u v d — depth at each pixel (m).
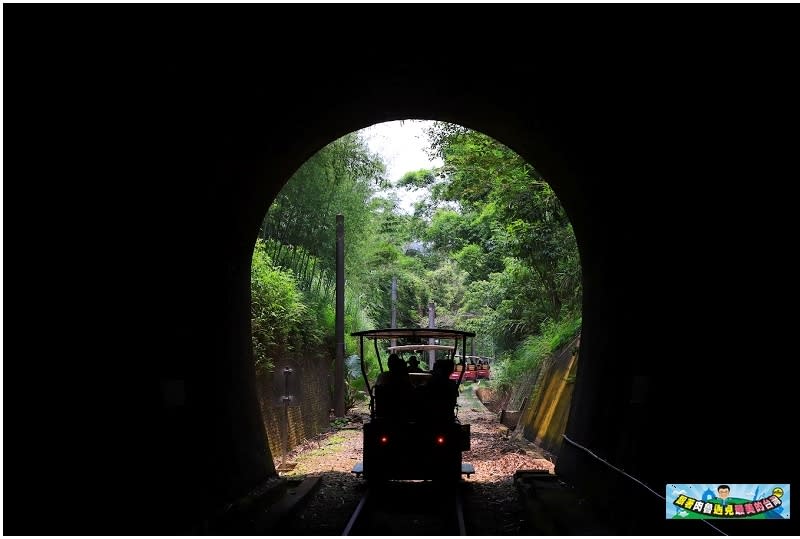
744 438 5.23
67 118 5.04
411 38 7.23
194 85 6.45
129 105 5.78
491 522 8.10
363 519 8.15
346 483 10.70
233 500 8.33
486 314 27.12
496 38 7.19
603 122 7.78
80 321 5.20
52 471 4.73
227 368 9.03
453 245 36.50
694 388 6.25
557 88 7.82
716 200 5.88
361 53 7.52
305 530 7.50
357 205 21.86
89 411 5.25
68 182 5.09
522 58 7.48
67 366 5.00
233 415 9.09
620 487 7.58
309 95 8.29
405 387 10.03
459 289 48.00
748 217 5.27
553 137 9.23
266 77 7.28
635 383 7.71
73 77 5.04
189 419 7.40
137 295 6.21
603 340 9.77
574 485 9.42
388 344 30.73
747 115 5.25
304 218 19.28
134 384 6.07
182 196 7.22
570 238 16.97
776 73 4.80
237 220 9.23
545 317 20.67
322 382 19.56
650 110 6.79
